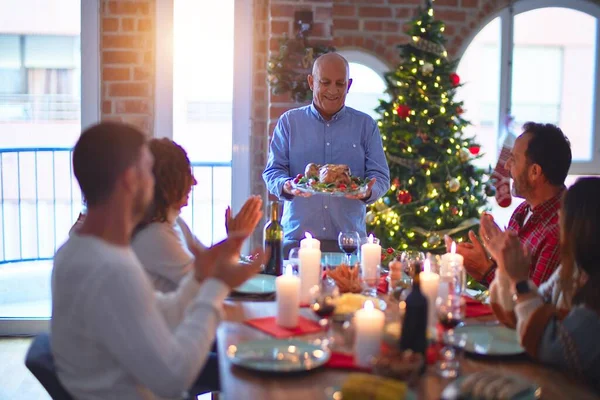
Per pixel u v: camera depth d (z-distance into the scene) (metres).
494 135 5.33
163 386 1.62
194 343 1.69
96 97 4.59
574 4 5.31
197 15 4.63
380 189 3.57
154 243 2.27
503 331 2.14
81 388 1.72
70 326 1.67
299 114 3.72
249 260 2.91
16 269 4.99
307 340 2.03
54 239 5.05
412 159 4.68
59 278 1.69
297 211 3.69
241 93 4.68
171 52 4.61
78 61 4.59
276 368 1.76
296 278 2.17
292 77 4.36
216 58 4.68
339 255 3.18
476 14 5.21
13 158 4.84
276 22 4.38
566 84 5.38
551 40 5.33
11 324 4.53
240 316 2.28
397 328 1.87
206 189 5.30
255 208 2.56
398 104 4.69
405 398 1.57
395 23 5.12
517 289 1.98
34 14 4.53
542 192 2.64
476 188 4.85
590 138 5.45
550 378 1.79
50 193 4.95
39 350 1.93
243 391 1.66
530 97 5.37
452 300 1.97
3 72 4.60
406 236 4.63
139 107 4.62
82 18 4.51
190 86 4.69
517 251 2.01
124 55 4.57
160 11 4.57
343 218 3.69
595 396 1.67
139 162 1.70
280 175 3.59
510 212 5.46
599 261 1.93
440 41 4.70
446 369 1.79
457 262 2.51
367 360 1.80
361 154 3.71
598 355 1.78
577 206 1.96
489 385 1.59
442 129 4.68
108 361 1.69
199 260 1.95
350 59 5.11
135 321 1.60
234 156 4.73
